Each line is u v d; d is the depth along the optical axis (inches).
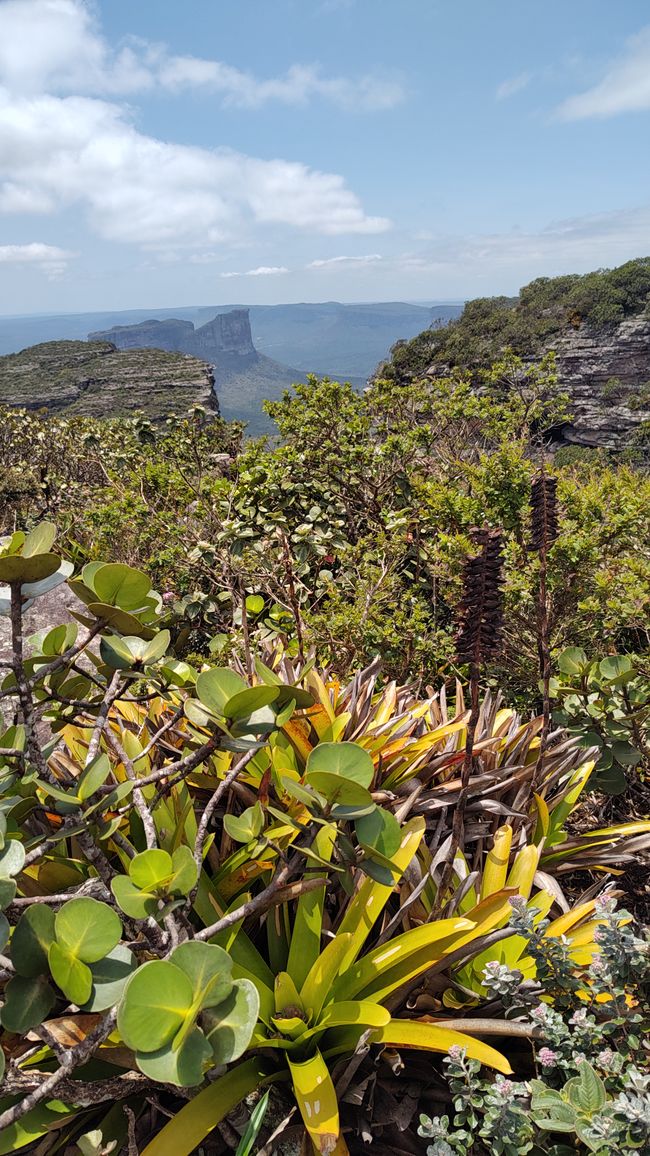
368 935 79.7
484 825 94.3
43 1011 44.6
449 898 83.2
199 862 56.3
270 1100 63.3
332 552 224.8
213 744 56.2
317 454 263.3
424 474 256.4
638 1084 50.3
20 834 62.5
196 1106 58.4
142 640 66.6
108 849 77.6
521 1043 72.1
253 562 201.9
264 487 206.7
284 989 66.1
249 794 86.3
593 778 112.6
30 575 48.5
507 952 78.1
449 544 173.0
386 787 92.7
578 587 158.7
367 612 171.3
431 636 171.8
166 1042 41.9
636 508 158.6
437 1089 67.7
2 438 470.0
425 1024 64.4
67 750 99.8
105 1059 57.9
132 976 40.8
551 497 93.7
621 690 112.6
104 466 370.6
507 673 167.9
